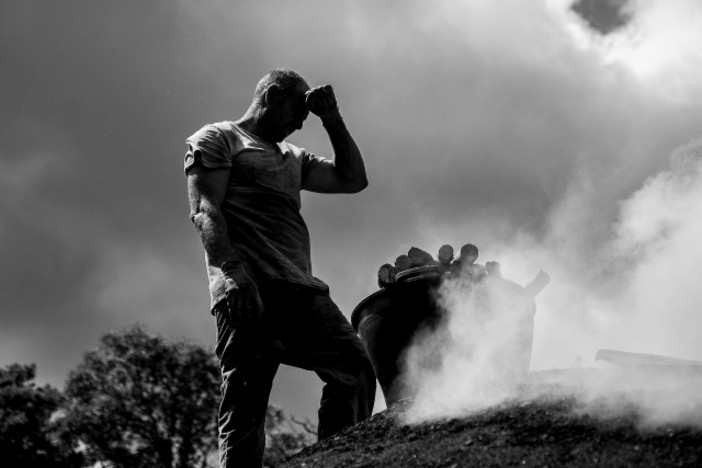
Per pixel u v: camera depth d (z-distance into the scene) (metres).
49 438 22.41
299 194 6.64
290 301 6.22
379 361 7.38
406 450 4.83
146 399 25.00
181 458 25.14
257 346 6.05
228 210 6.36
